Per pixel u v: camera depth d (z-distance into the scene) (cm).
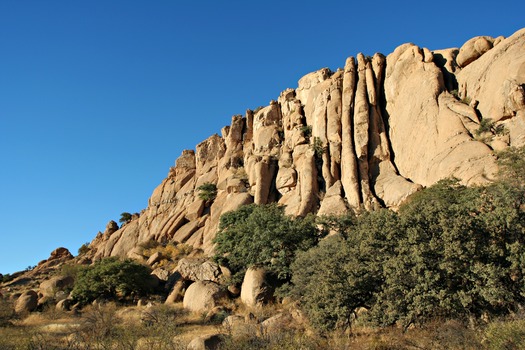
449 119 4162
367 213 2748
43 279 6353
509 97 3769
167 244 6197
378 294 2053
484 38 4738
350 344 1939
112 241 7438
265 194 5500
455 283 1909
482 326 1780
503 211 1956
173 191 7600
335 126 5234
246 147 6956
